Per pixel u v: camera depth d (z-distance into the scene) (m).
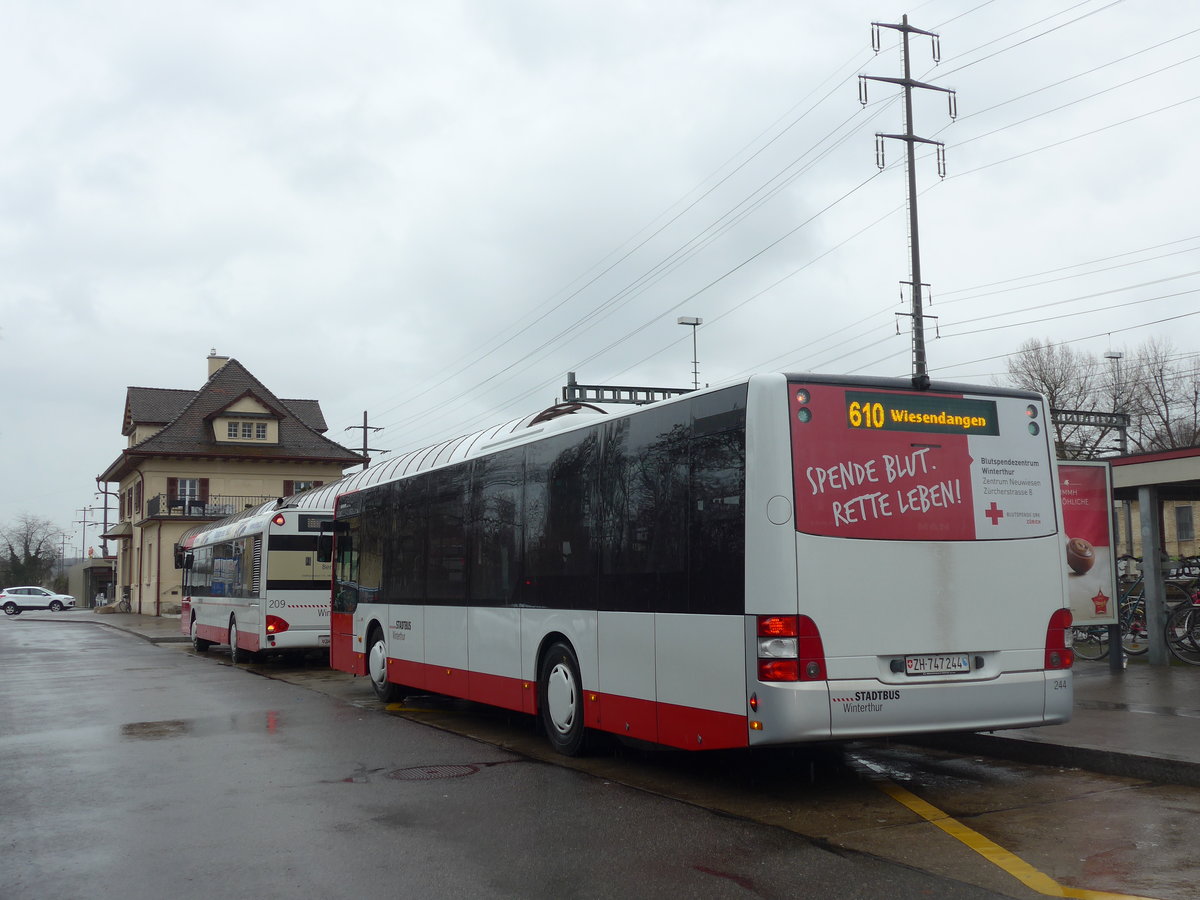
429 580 12.85
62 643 32.53
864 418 7.45
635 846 6.34
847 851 6.12
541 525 10.12
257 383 60.19
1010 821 6.77
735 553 7.33
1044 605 7.80
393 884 5.66
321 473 59.56
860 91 38.50
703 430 7.80
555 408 11.53
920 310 35.78
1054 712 7.69
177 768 9.43
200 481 57.31
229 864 6.14
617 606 8.69
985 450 7.80
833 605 7.12
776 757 9.41
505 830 6.82
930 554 7.45
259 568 21.00
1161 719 9.60
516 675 10.52
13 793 8.40
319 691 16.59
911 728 7.18
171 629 40.16
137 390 61.03
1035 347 58.06
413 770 9.15
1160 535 16.92
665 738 7.98
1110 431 54.22
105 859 6.32
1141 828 6.50
